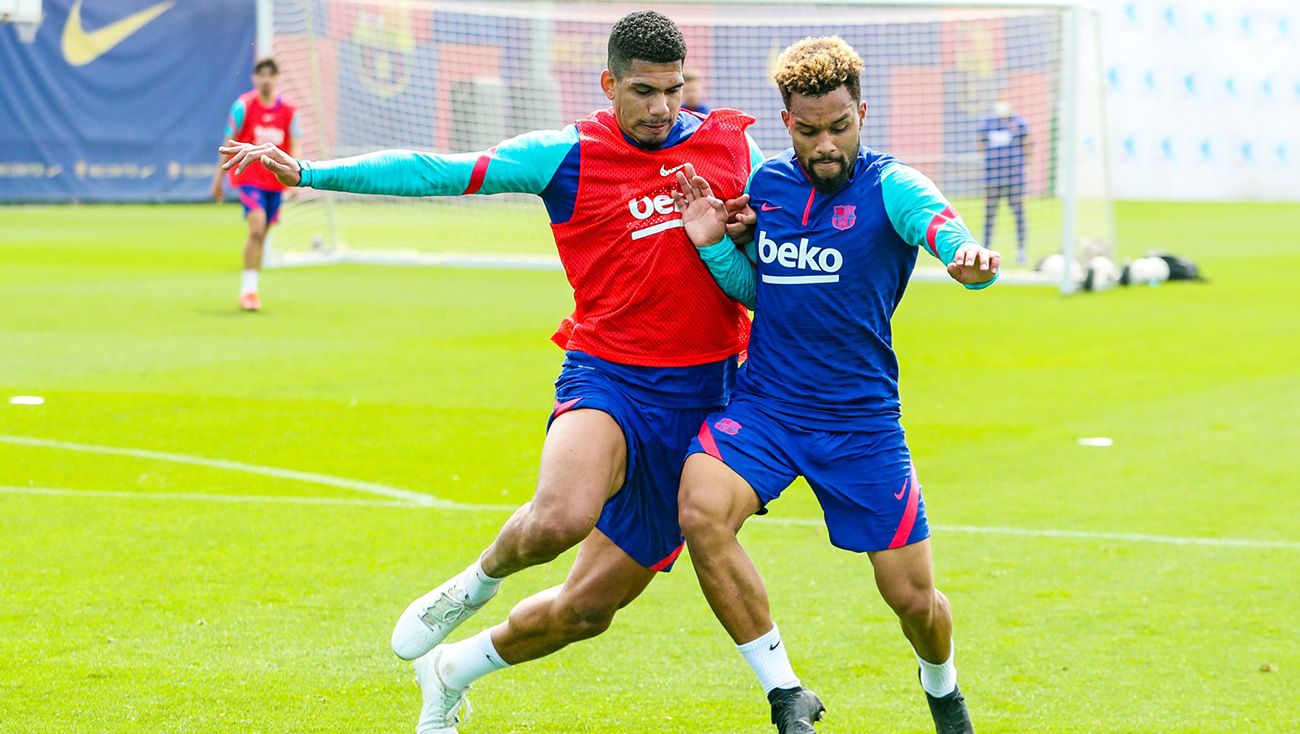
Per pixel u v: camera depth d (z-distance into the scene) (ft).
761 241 38.34
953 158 196.75
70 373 99.66
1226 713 42.16
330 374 101.30
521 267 188.24
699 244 38.17
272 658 46.19
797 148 37.11
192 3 271.08
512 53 211.41
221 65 275.18
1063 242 160.76
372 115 204.33
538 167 38.83
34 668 44.55
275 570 56.13
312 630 49.11
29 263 176.76
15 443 78.13
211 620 49.88
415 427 84.43
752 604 36.40
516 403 92.02
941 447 80.43
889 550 37.60
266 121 135.85
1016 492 70.23
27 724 39.91
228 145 36.73
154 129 272.31
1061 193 183.73
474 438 81.87
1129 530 63.26
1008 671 45.88
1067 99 156.04
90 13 264.11
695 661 46.78
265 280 166.20
